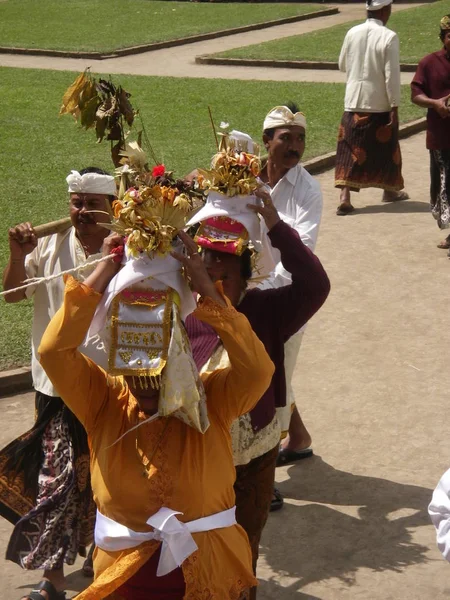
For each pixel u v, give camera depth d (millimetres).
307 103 18109
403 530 5914
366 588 5367
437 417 7254
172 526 3836
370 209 12586
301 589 5363
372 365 8141
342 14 31219
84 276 5195
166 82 20734
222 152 4348
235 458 4574
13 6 33375
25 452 5199
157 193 3779
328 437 7020
